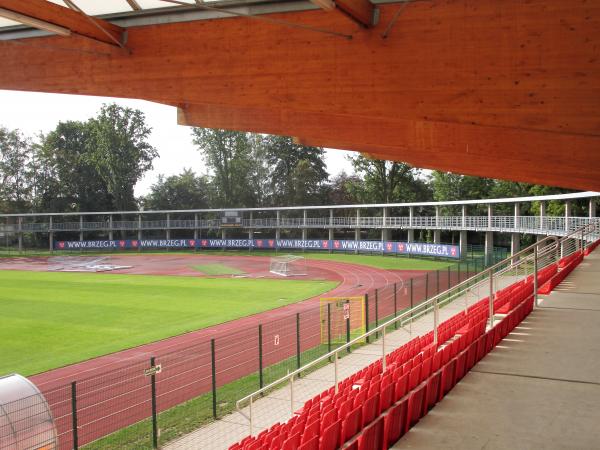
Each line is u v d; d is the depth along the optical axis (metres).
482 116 7.12
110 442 11.30
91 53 9.31
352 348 18.23
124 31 9.30
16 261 64.62
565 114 6.72
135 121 94.00
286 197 92.06
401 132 12.62
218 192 94.00
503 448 5.50
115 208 93.25
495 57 7.05
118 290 36.94
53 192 94.00
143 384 15.26
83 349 20.08
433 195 80.75
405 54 7.56
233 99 8.66
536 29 6.84
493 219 47.16
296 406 12.77
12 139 93.88
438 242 56.47
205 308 28.97
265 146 94.56
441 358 9.18
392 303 28.19
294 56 8.25
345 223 66.88
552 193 55.41
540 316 10.69
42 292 36.22
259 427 11.67
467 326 11.30
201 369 16.61
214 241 74.81
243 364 17.03
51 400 14.17
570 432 5.73
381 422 5.88
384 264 52.03
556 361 7.98
